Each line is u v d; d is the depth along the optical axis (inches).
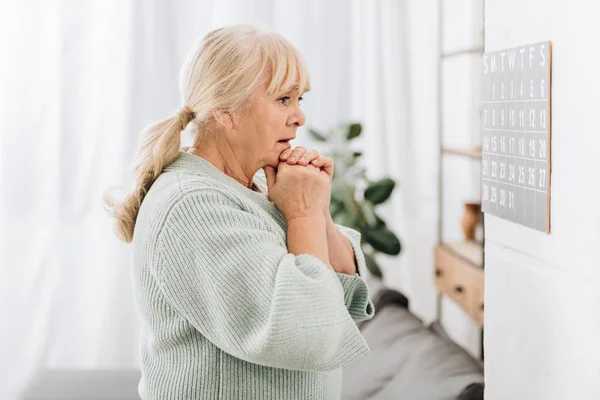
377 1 129.3
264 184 58.1
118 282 127.2
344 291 51.3
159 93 125.4
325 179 48.0
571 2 38.2
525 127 43.6
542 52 41.2
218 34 48.6
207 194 45.2
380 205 126.4
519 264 45.8
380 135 131.5
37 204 124.0
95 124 124.5
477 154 102.0
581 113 37.7
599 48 35.8
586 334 38.4
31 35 122.0
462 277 105.3
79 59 123.5
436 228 132.1
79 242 125.7
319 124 131.4
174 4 124.7
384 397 74.2
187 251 43.9
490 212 49.5
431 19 128.3
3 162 122.5
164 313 46.4
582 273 38.5
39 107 123.0
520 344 46.1
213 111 47.8
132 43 124.2
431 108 129.9
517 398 46.8
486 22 49.7
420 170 131.4
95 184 125.3
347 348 44.4
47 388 95.8
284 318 40.7
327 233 51.2
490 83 48.7
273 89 47.4
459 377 71.4
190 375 46.1
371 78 130.6
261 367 46.3
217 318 43.2
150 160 48.8
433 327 97.0
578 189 38.4
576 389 39.6
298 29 129.1
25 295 124.3
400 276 134.2
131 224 50.2
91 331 127.1
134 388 96.0
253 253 43.0
